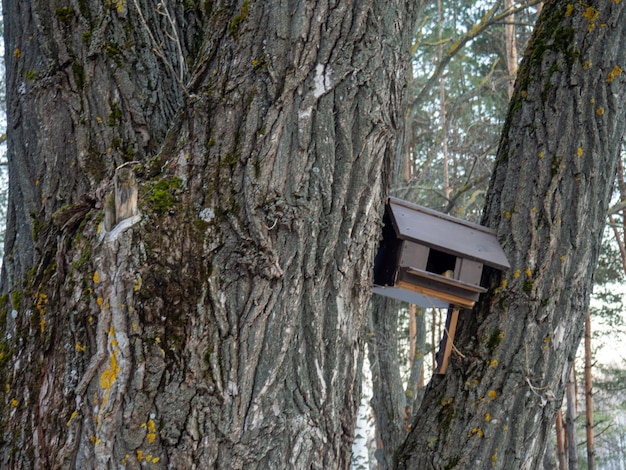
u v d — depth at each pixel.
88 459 1.88
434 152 10.19
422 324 6.32
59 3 2.47
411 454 2.71
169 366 1.90
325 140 2.09
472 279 2.66
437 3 10.71
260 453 1.92
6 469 2.00
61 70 2.41
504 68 11.27
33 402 2.01
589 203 2.78
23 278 2.23
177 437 1.88
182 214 2.00
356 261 2.12
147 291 1.91
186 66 2.61
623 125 2.88
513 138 2.92
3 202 8.91
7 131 2.51
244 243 1.98
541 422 2.65
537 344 2.66
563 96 2.84
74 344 1.95
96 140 2.34
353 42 2.17
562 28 2.93
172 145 2.16
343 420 2.11
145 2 2.60
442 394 2.75
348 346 2.11
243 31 2.19
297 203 2.03
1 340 2.17
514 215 2.78
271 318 1.98
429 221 2.68
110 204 1.95
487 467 2.58
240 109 2.10
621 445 16.50
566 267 2.71
